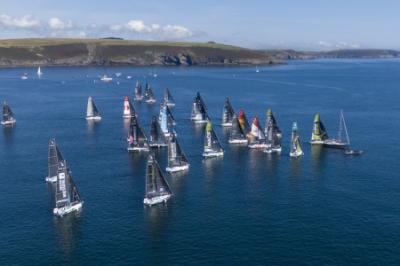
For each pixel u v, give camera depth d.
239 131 178.00
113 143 180.75
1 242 97.00
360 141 179.50
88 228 102.94
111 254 92.12
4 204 117.12
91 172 142.50
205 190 126.06
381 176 136.25
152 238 98.25
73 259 90.44
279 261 88.44
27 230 102.38
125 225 104.31
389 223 103.50
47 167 148.75
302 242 95.38
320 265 86.81
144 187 128.75
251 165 149.00
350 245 93.81
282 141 180.88
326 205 114.44
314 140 175.25
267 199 119.06
